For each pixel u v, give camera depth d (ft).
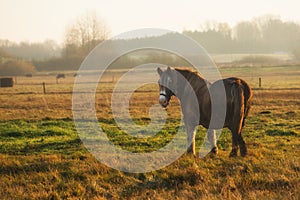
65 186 27.61
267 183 26.08
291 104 76.28
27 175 30.32
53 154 37.73
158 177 28.53
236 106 31.09
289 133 45.57
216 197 23.79
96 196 25.39
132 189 26.81
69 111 73.26
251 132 47.44
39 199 25.62
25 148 41.68
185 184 26.66
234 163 30.37
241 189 25.39
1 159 35.17
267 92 101.09
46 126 55.83
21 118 65.51
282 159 31.50
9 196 26.21
